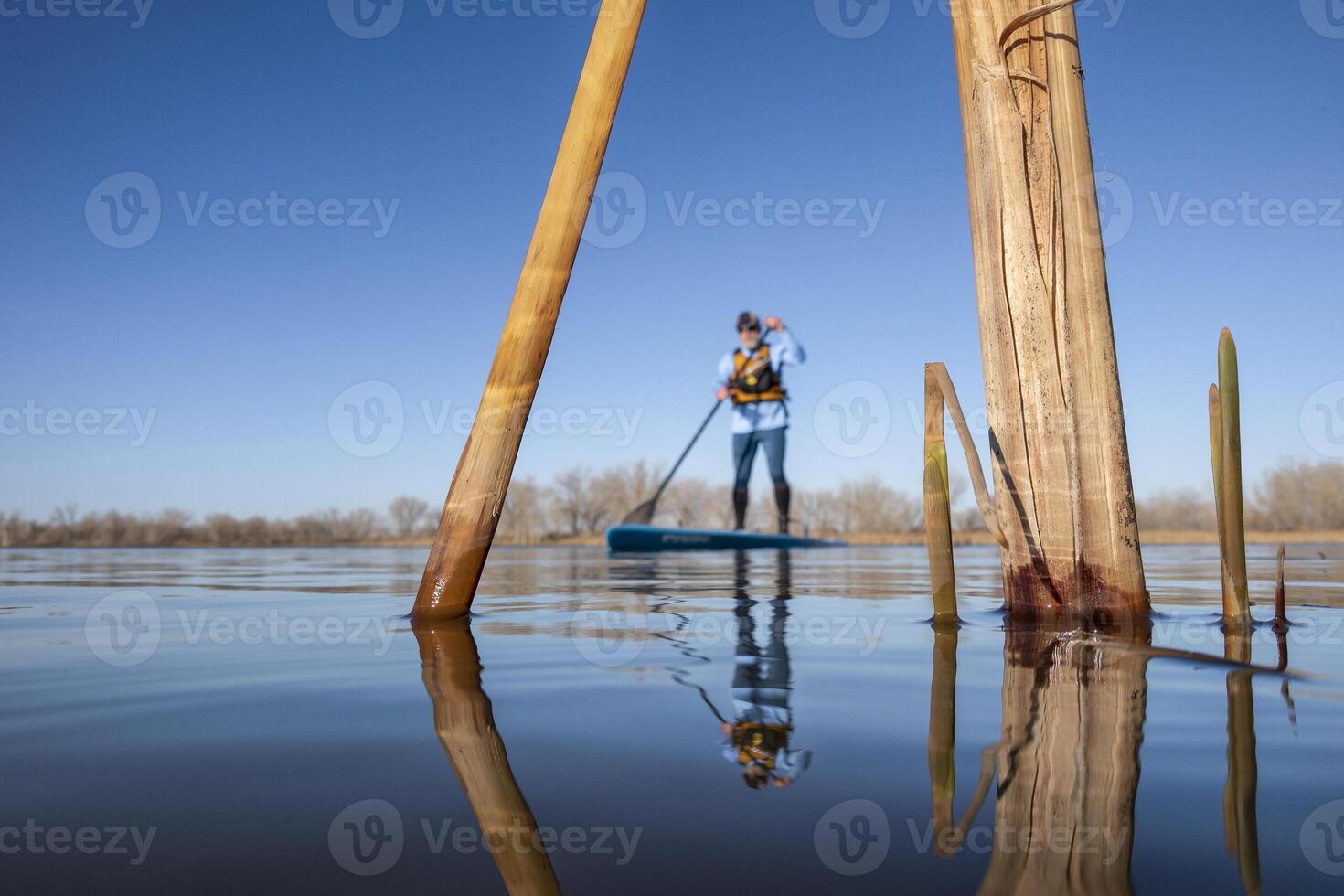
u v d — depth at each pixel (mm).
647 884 495
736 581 3564
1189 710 930
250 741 841
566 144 1822
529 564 5375
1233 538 1557
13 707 1016
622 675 1208
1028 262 1812
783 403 9086
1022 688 1074
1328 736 812
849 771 724
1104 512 1763
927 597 2641
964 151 1932
